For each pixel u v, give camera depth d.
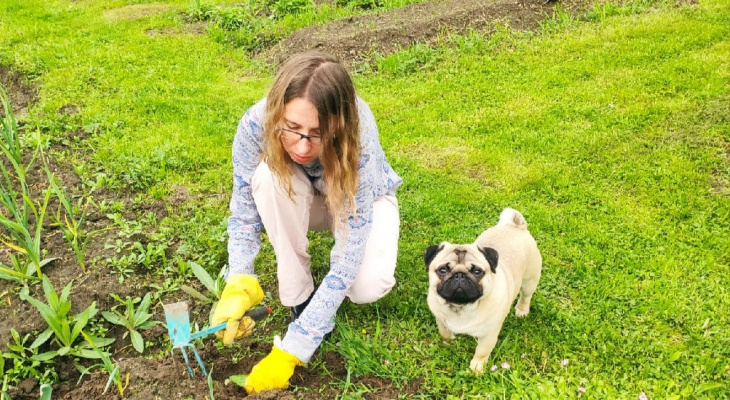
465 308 2.90
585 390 2.90
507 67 6.53
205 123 5.63
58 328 3.11
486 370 3.08
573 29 7.26
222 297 2.73
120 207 4.33
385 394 2.97
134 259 3.78
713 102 5.41
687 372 3.03
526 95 5.95
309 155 2.40
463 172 4.86
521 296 3.46
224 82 6.67
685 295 3.52
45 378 3.01
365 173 2.61
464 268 2.83
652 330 3.30
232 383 2.95
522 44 7.00
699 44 6.58
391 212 3.23
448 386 3.00
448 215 4.34
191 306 3.54
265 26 8.11
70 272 3.70
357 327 3.38
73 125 5.55
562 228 4.13
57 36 8.08
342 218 2.73
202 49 7.60
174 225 4.19
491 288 2.90
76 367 3.12
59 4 9.62
